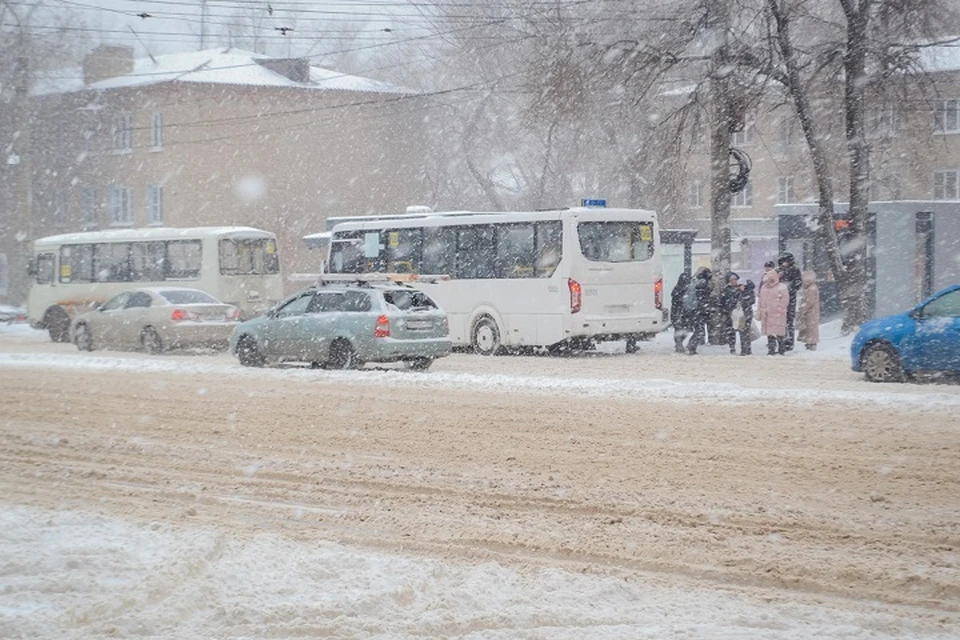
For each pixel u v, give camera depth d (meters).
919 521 9.20
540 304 27.16
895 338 19.14
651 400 16.61
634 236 27.56
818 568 7.88
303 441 13.73
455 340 28.95
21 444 13.97
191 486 11.23
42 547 8.59
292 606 7.00
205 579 7.65
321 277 24.48
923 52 34.03
